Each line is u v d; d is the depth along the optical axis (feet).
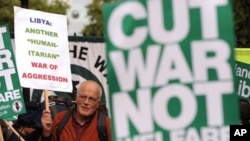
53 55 25.31
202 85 11.36
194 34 11.32
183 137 11.48
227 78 11.29
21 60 24.89
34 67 25.02
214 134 11.43
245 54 37.35
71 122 21.49
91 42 42.27
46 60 25.20
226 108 11.34
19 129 24.93
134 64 11.43
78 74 42.42
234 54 11.23
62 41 25.52
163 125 11.48
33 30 25.12
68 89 25.48
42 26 25.22
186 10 11.31
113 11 11.37
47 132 21.89
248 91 29.99
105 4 11.39
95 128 21.26
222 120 11.37
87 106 21.03
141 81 11.44
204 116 11.41
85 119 21.29
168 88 11.43
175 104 11.44
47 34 25.29
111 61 11.42
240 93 30.09
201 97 11.38
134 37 11.39
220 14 11.23
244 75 29.89
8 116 24.48
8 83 24.57
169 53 11.38
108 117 21.58
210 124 11.41
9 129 25.22
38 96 39.40
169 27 11.35
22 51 24.93
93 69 42.32
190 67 11.36
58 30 25.46
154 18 11.35
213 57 11.30
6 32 24.49
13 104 24.53
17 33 24.94
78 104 21.21
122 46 11.40
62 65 25.43
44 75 25.12
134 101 11.48
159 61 11.40
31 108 25.77
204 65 11.33
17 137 24.86
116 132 11.51
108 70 11.43
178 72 11.39
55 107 26.81
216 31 11.27
